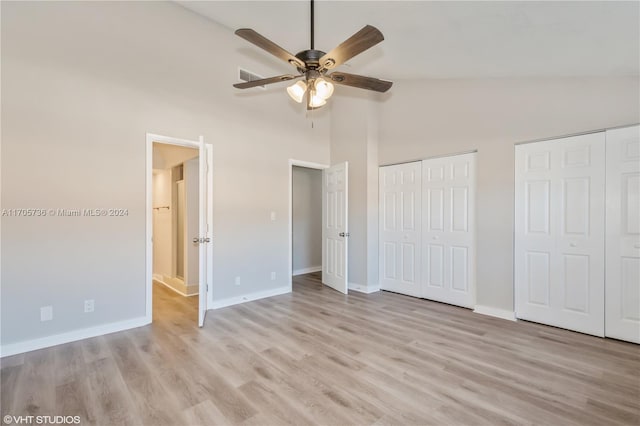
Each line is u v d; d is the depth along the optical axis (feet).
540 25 7.26
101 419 5.73
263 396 6.44
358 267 15.56
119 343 9.05
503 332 9.89
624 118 9.02
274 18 10.32
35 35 8.62
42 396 6.42
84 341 9.19
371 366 7.68
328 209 16.60
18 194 8.40
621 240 9.13
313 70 7.58
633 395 6.46
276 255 14.70
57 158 8.97
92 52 9.56
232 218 13.06
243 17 11.15
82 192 9.39
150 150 10.73
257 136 13.93
